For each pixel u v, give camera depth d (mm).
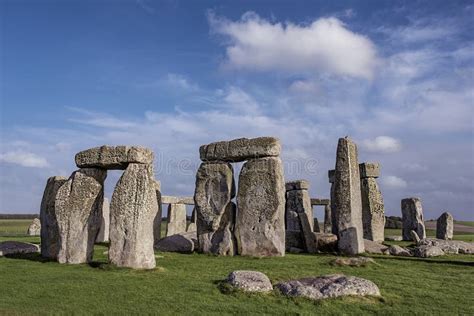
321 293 9336
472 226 44156
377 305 8977
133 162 13500
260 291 9688
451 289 10570
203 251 18094
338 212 18688
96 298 9414
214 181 18594
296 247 19875
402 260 15594
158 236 22172
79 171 14789
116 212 13117
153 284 10625
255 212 17438
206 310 8609
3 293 9852
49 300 9266
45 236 16328
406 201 27828
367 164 25141
